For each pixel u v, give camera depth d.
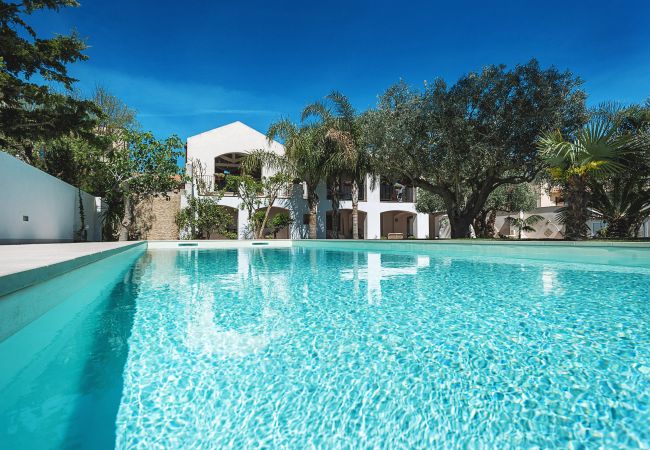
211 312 2.96
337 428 1.29
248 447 1.18
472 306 3.10
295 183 18.73
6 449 1.13
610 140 7.65
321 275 5.20
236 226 18.53
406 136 11.30
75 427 1.27
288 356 1.97
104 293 3.84
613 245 6.12
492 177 12.02
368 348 2.09
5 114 10.77
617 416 1.32
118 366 1.83
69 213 11.95
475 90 10.60
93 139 12.52
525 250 7.37
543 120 9.90
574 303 3.17
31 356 1.96
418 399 1.49
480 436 1.23
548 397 1.48
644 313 2.78
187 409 1.42
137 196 14.69
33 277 2.12
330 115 15.67
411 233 23.55
